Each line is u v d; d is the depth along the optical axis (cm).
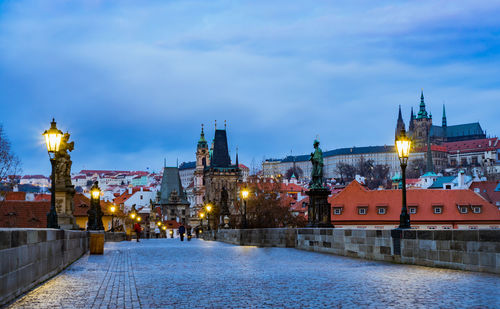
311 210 4269
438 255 2150
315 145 4362
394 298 1410
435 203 11712
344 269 2241
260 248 4241
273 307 1334
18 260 1512
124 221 13575
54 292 1619
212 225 10625
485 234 1889
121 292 1628
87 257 3244
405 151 2516
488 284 1617
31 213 7088
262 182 14200
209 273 2178
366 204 11969
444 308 1246
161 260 2964
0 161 7981
